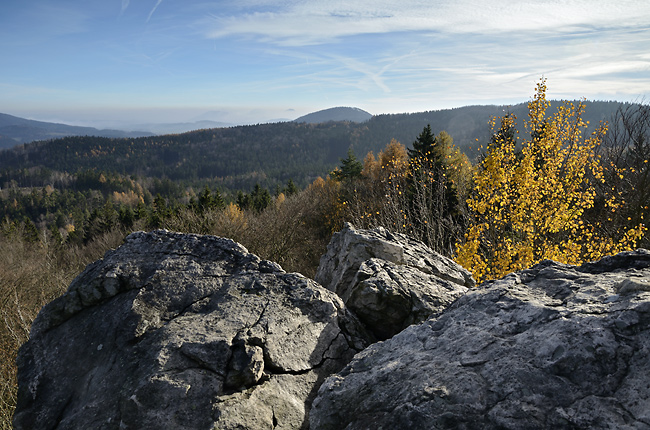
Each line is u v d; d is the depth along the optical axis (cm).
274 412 285
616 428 175
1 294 1109
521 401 203
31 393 329
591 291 275
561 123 913
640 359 201
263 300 373
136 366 308
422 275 479
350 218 1886
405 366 264
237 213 1805
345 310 402
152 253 427
